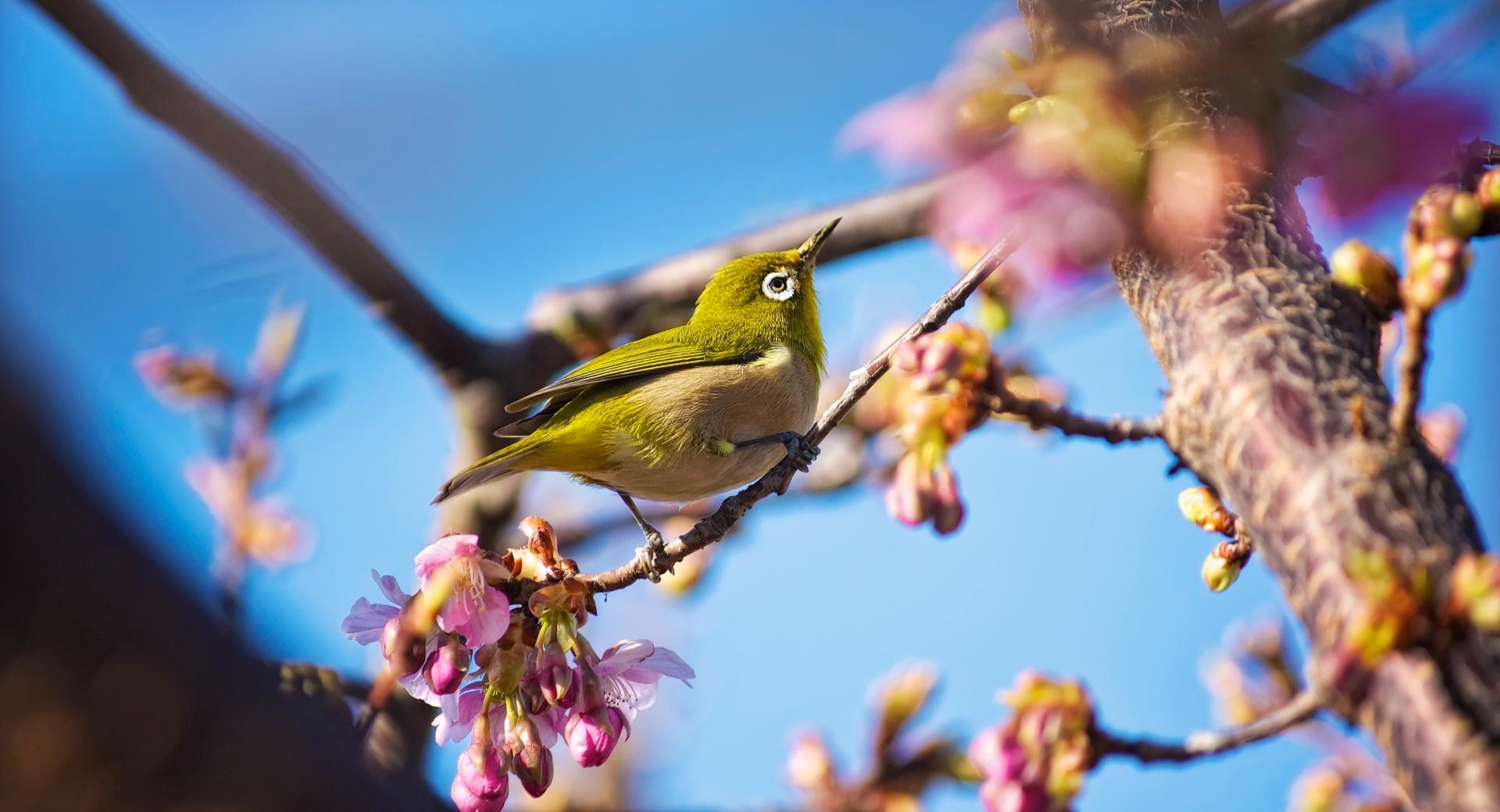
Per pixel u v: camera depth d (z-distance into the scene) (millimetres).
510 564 2164
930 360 2145
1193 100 1820
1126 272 2123
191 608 1458
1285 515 1853
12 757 1338
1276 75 1787
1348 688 1743
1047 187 1701
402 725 2225
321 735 1560
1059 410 2141
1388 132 1585
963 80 1766
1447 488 1816
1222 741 2123
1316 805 2195
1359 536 1780
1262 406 1911
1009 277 2170
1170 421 2068
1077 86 1732
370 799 1564
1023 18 2025
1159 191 1730
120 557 1380
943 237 1843
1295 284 1987
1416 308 1772
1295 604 1862
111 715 1376
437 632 2158
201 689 1429
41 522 1314
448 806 1663
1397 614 1672
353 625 2158
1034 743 2127
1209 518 2139
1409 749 1697
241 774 1440
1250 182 2047
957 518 2148
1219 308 1994
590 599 2166
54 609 1323
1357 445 1841
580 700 2160
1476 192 1837
